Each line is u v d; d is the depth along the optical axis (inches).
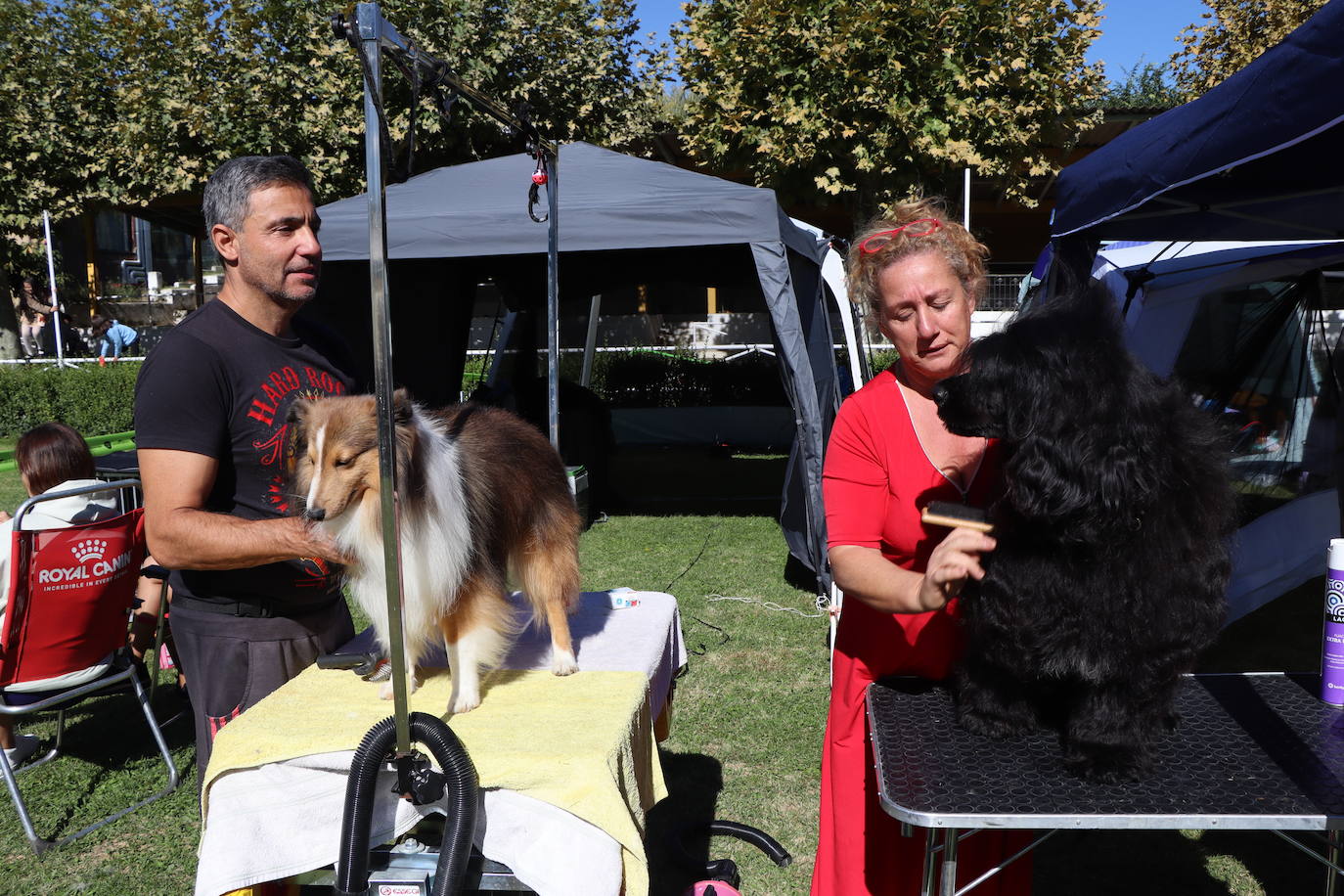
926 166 454.0
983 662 64.7
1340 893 88.7
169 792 150.8
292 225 87.6
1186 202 159.9
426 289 347.9
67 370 551.5
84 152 587.8
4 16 574.2
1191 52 605.9
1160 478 53.6
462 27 470.0
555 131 508.7
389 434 63.8
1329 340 227.3
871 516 74.0
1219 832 137.7
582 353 534.9
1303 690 78.6
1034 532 56.3
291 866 71.9
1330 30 99.8
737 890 117.4
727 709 179.9
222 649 91.2
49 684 138.6
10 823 142.3
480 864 71.1
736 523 352.8
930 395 73.4
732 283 381.4
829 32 431.5
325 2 470.0
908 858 76.3
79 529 135.8
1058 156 527.2
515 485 89.5
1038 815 56.6
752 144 462.3
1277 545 219.6
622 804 67.4
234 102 478.0
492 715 77.5
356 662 89.2
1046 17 441.4
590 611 110.6
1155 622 55.3
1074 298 59.6
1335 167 141.8
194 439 83.2
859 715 78.4
